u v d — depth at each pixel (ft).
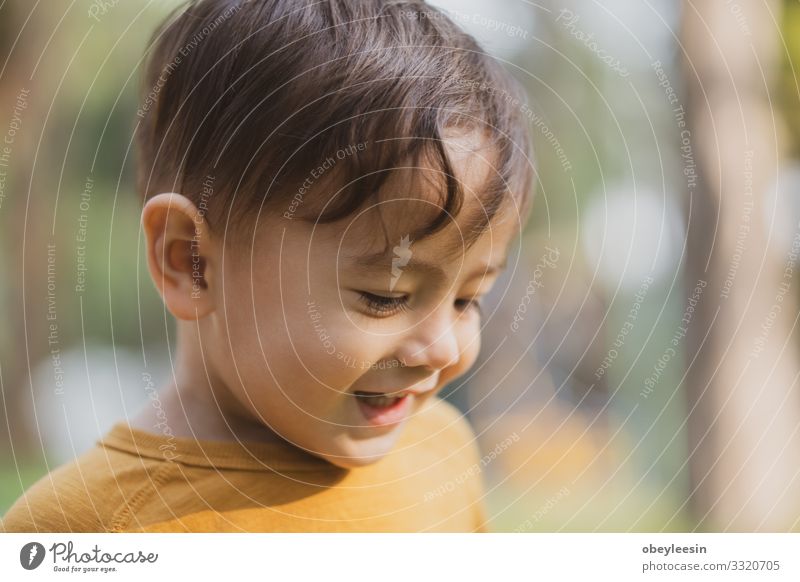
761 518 5.72
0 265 8.16
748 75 5.71
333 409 2.21
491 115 2.33
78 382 5.76
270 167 2.13
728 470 5.73
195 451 2.39
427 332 2.18
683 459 6.15
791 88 6.07
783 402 5.85
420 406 2.46
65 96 7.92
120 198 8.50
